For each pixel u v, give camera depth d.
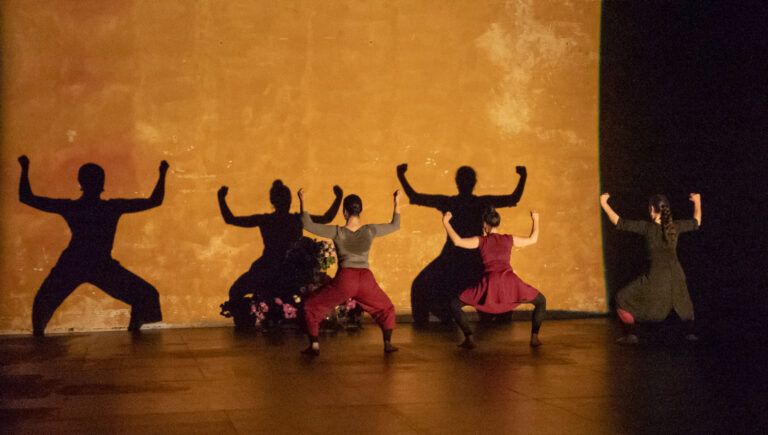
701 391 5.71
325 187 10.27
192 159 9.98
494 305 8.02
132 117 9.84
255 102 10.13
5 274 9.48
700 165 10.30
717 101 10.03
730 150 9.84
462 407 5.16
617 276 11.12
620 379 6.19
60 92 9.66
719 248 9.99
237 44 10.10
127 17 9.84
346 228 7.84
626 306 8.30
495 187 10.77
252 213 10.10
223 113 10.06
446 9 10.66
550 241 10.94
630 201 11.13
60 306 9.60
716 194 10.07
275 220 10.16
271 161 10.16
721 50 9.95
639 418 4.85
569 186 11.01
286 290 10.11
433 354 7.62
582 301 11.02
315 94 10.28
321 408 5.13
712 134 10.12
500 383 6.02
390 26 10.49
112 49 9.79
